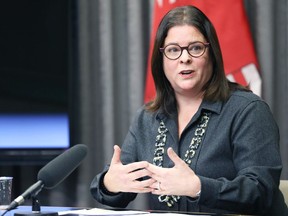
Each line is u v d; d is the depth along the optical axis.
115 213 4.42
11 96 9.16
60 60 9.08
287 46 8.87
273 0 8.91
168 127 5.28
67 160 4.41
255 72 8.40
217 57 5.12
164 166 5.12
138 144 5.42
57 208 4.82
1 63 9.18
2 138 9.18
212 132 5.05
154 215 4.27
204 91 5.21
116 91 9.45
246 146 4.86
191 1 8.49
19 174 9.48
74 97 9.45
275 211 4.84
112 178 4.77
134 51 9.32
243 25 8.43
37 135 9.13
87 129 9.47
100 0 9.41
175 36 5.06
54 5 9.08
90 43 9.46
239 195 4.50
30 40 9.13
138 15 9.30
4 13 9.18
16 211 4.52
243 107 5.02
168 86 5.38
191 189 4.42
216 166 4.96
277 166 4.80
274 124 5.02
